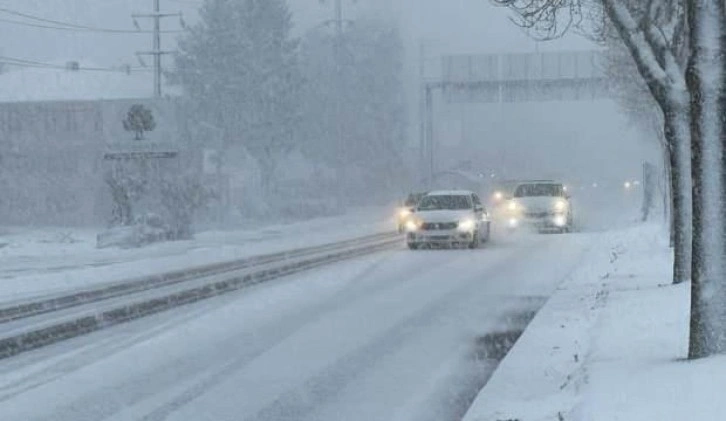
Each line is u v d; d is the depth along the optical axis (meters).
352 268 31.25
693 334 11.43
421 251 38.62
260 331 18.19
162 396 12.73
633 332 14.32
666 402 9.11
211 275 29.50
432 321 19.25
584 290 22.25
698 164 11.48
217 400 12.45
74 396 12.78
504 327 18.31
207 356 15.65
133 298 23.77
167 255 40.28
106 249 47.66
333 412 11.70
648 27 17.53
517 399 11.30
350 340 17.06
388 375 13.94
